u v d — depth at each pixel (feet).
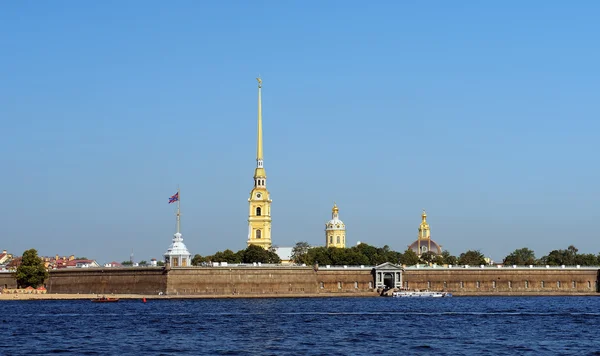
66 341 531.09
